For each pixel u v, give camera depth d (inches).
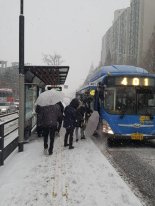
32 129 622.8
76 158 374.9
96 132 577.0
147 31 4232.3
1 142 339.0
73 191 247.8
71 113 444.8
